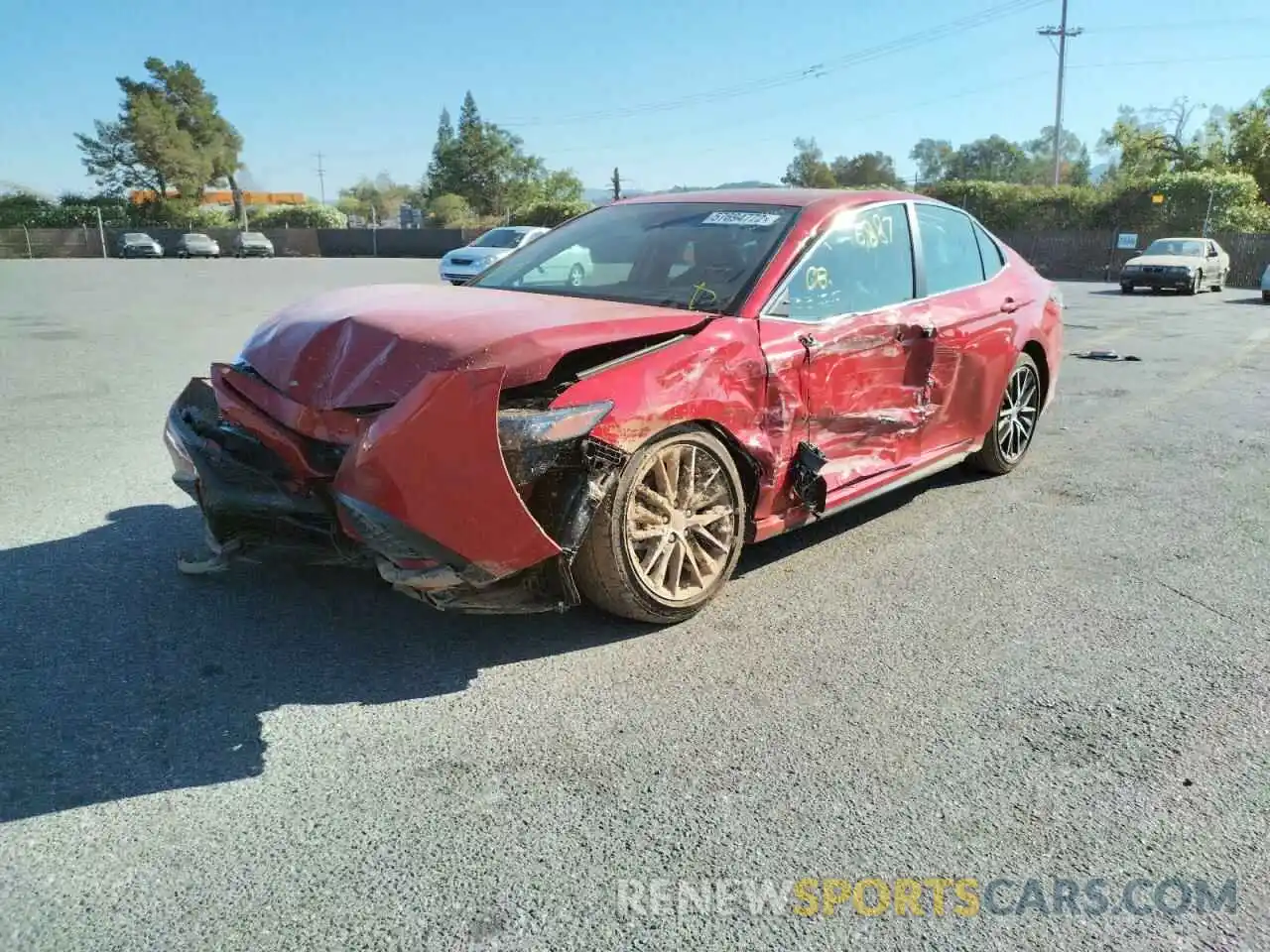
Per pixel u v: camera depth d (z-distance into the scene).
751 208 4.25
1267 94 44.34
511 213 57.91
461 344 2.96
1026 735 2.85
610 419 3.03
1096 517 4.94
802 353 3.68
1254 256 31.86
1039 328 5.56
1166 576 4.14
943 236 4.90
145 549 4.10
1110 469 5.90
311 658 3.20
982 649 3.41
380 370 3.02
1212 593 3.96
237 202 88.31
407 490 2.71
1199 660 3.36
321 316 3.46
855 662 3.29
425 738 2.76
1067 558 4.33
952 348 4.61
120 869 2.19
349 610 3.58
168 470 5.31
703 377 3.32
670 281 3.89
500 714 2.89
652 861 2.27
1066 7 49.69
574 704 2.96
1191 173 37.06
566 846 2.31
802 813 2.46
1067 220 39.00
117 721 2.79
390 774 2.58
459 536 2.78
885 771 2.65
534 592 3.12
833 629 3.55
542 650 3.31
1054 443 6.59
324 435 3.06
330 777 2.56
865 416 4.11
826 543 4.47
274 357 3.37
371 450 2.71
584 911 2.10
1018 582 4.04
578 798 2.49
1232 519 4.93
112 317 13.84
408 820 2.39
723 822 2.41
